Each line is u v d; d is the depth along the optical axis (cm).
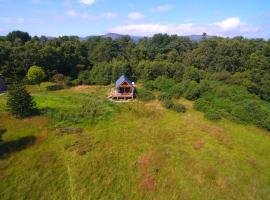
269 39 9450
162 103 5203
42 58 6712
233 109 4916
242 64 7781
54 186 2658
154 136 3778
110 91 5966
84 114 4194
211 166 3136
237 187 2820
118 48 9700
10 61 6309
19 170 2833
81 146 3338
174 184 2794
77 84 6644
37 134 3534
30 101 4006
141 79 7031
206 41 8606
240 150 3619
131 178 2847
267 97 6125
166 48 9844
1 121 3747
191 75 6638
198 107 5047
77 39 9894
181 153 3369
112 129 3903
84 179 2773
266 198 2714
